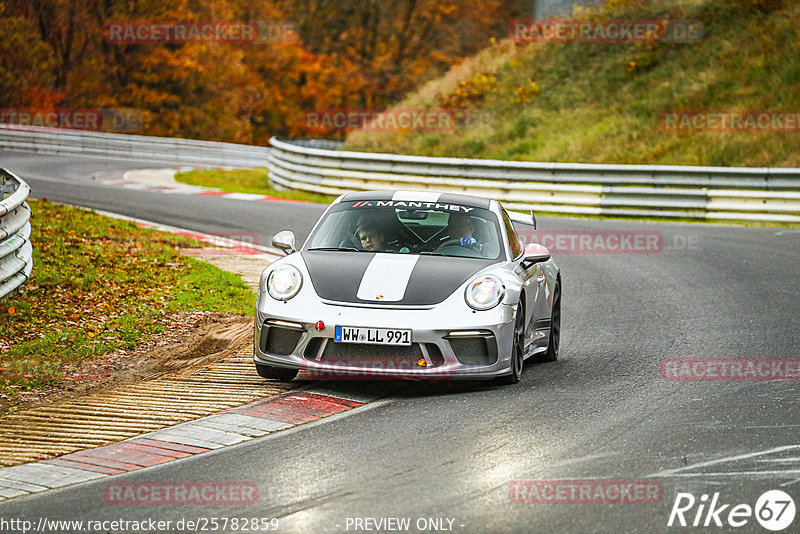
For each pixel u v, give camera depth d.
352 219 28.41
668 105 100.94
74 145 137.38
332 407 23.16
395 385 25.53
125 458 19.28
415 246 27.16
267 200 80.75
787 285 42.81
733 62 103.75
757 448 19.42
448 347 23.78
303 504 16.27
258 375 26.62
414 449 19.47
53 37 193.12
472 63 133.00
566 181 77.00
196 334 32.22
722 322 34.78
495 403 23.38
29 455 19.58
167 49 198.00
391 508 16.00
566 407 22.95
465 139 111.56
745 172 70.69
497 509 15.95
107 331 31.41
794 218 67.75
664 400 23.64
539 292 28.06
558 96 114.19
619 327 34.50
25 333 30.34
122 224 57.38
